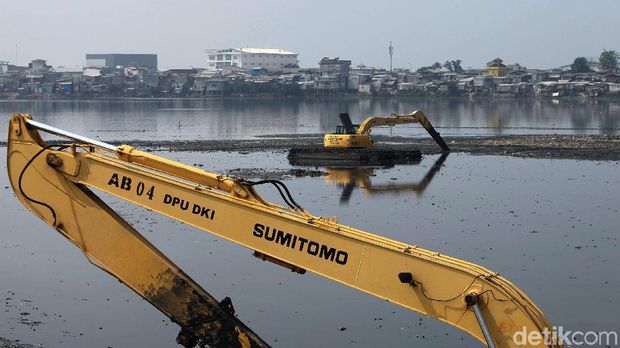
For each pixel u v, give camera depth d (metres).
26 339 24.75
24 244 37.56
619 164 72.25
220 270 32.97
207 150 89.69
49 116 178.38
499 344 13.93
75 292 29.84
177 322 16.89
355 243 15.06
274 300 29.17
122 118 170.50
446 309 14.35
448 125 145.62
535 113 192.38
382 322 26.86
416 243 38.22
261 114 194.88
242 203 15.92
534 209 47.62
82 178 16.97
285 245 15.57
